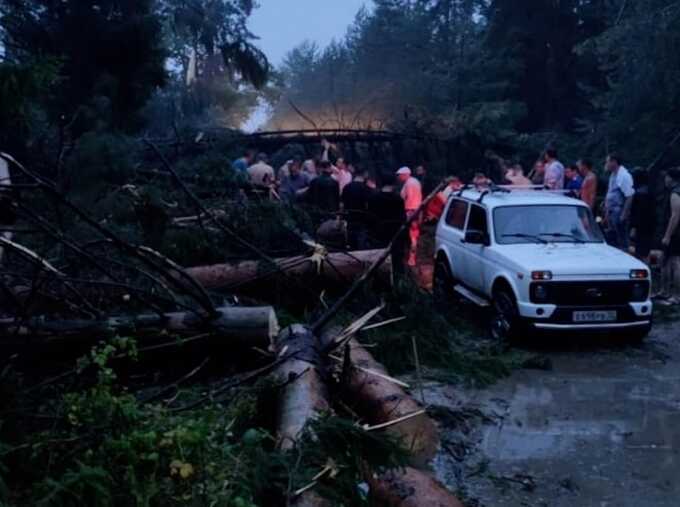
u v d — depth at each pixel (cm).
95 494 387
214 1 2028
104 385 471
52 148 870
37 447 438
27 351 627
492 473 601
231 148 1551
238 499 402
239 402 598
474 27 3972
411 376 835
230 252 972
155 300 753
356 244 1177
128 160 866
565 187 1641
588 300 946
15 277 698
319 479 452
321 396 596
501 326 986
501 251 1012
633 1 2544
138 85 1484
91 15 1416
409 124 2600
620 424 707
